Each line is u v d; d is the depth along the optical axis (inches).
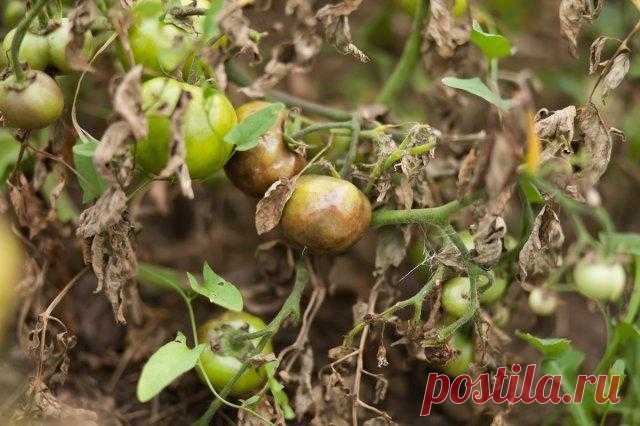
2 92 49.2
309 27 51.7
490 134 48.4
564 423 56.9
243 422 52.4
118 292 51.0
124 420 56.1
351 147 52.7
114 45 53.1
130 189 57.8
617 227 65.0
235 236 61.5
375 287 53.9
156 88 48.7
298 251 55.0
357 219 51.1
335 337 58.9
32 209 52.9
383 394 52.9
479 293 52.1
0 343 56.6
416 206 53.7
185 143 49.1
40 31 49.9
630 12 63.3
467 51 55.9
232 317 53.1
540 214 51.9
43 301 55.4
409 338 52.5
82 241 50.9
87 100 59.9
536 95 62.6
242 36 48.9
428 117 59.9
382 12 63.2
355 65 65.1
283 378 53.1
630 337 55.0
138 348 57.3
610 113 62.6
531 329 57.7
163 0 50.1
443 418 58.3
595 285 55.4
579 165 52.6
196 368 53.0
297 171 51.6
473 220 54.5
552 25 64.7
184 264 60.9
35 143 56.4
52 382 52.9
